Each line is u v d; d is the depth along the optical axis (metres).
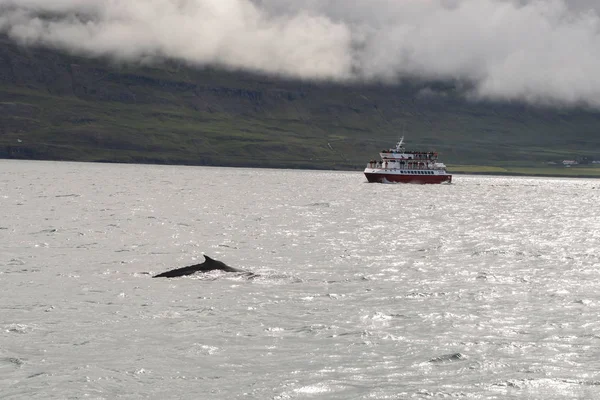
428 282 89.31
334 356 53.66
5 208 195.25
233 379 47.91
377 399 44.19
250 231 153.50
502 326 64.06
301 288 83.25
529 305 74.19
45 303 71.25
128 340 57.44
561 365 51.53
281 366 50.97
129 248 118.12
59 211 191.62
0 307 68.94
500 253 122.81
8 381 46.72
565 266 106.56
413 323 65.06
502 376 48.88
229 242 131.25
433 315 68.62
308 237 144.50
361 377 48.59
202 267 92.00
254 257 111.19
